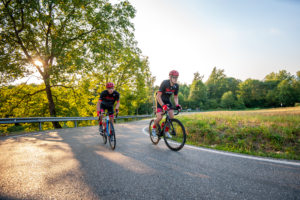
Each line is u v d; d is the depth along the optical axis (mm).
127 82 23344
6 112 15945
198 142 5168
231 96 82562
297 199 1656
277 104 83812
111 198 1686
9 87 15820
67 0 11039
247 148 4305
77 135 6266
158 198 1685
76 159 3012
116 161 2885
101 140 5090
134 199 1668
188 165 2668
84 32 13148
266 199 1656
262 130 4895
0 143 4605
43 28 12836
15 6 10203
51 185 1970
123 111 27141
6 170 2455
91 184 2000
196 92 81500
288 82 84188
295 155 3494
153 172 2375
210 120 7199
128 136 5855
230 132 5211
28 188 1890
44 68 12133
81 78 14680
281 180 2096
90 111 24875
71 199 1665
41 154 3367
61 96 18531
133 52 15641
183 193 1782
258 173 2328
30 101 16969
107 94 4578
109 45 13234
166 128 4039
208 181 2074
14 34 11656
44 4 10602
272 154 3604
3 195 1725
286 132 4648
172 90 4121
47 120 9336
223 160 2934
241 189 1867
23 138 5527
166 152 3520
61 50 10656
